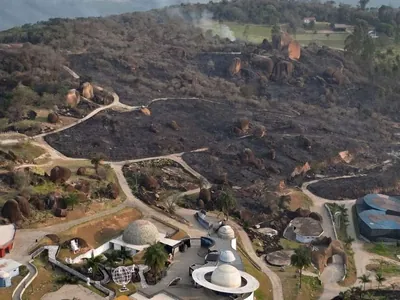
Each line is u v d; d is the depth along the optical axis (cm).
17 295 11062
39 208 14500
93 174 17075
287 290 13275
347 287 13925
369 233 16625
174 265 13050
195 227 15338
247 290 11619
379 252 16012
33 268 12012
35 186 15450
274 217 17075
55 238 13338
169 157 19975
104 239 13950
